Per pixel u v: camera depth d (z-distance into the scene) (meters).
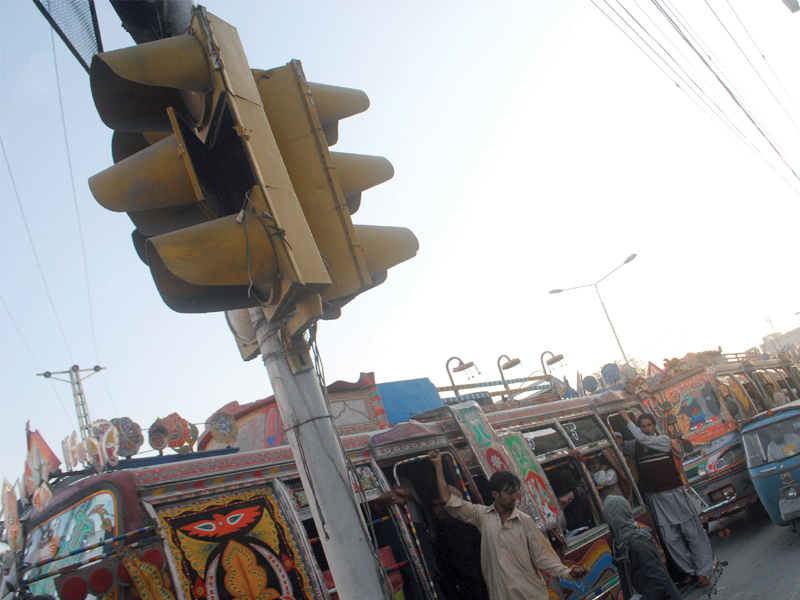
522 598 4.59
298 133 3.14
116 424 4.61
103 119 3.03
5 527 4.13
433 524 5.97
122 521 3.71
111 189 2.72
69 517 4.19
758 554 9.02
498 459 6.24
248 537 4.10
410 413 9.43
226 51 2.83
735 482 10.94
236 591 3.84
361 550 2.93
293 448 3.08
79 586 3.29
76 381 15.41
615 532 4.82
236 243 2.53
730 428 11.47
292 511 4.42
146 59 2.65
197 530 3.91
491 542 4.79
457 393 9.79
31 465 4.86
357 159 3.42
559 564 4.59
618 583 6.83
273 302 2.75
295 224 2.69
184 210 3.32
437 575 5.57
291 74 3.24
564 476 7.62
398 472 5.98
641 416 8.46
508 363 12.74
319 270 2.69
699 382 12.13
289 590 4.07
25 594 3.54
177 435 4.95
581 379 13.96
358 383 8.77
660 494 8.04
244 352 3.86
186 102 3.15
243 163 3.30
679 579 8.26
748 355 16.89
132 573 3.47
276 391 3.14
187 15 3.37
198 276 2.41
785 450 9.34
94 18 3.71
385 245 3.30
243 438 8.00
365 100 3.56
